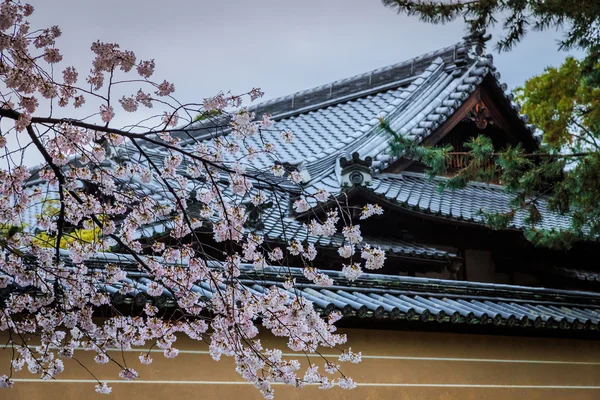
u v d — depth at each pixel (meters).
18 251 6.52
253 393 9.56
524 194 13.30
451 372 11.25
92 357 8.65
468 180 13.12
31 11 6.21
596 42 13.64
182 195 7.33
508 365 11.89
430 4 12.92
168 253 7.04
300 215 12.72
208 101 6.41
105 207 6.98
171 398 9.02
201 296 7.69
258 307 6.86
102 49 6.31
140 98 6.53
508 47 13.27
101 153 6.91
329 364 7.36
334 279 10.48
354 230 6.73
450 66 18.33
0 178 6.45
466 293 11.76
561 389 12.35
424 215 14.05
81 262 7.05
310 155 16.64
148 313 7.25
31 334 8.24
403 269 14.07
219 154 7.03
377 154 15.33
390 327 10.75
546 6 12.57
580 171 12.65
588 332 12.48
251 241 6.99
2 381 6.89
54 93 6.25
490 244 15.84
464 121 17.16
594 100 23.73
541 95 27.19
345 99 20.25
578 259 16.83
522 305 12.19
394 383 10.67
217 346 7.13
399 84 19.47
